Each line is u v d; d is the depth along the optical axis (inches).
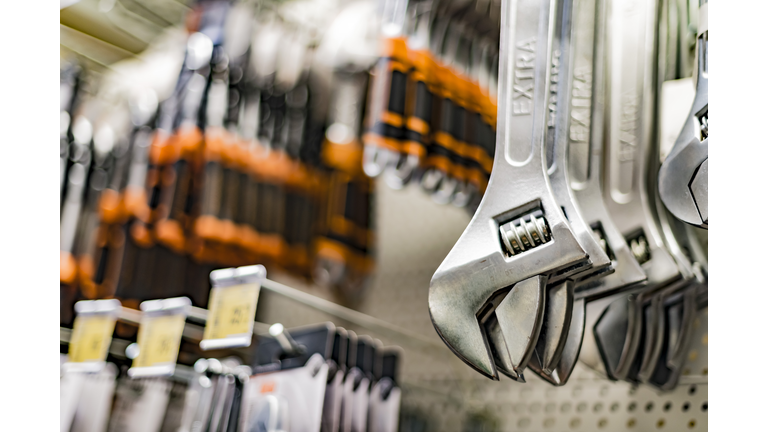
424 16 52.1
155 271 62.1
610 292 30.4
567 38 29.8
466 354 26.4
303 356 42.8
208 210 62.5
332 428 40.7
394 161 51.3
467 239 28.1
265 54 70.7
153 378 50.8
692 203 28.3
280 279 77.0
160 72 74.4
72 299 64.5
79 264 66.3
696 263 34.9
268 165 69.1
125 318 56.1
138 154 67.6
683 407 41.4
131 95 76.2
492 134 55.6
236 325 43.2
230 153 65.2
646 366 33.9
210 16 67.4
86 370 49.9
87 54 78.3
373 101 51.6
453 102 52.8
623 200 33.6
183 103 65.1
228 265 66.9
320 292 78.0
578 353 29.9
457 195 54.7
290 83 72.8
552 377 29.7
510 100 28.9
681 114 35.6
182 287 63.1
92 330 52.2
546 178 26.8
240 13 68.8
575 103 33.1
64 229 66.2
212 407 43.5
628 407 45.7
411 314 70.2
